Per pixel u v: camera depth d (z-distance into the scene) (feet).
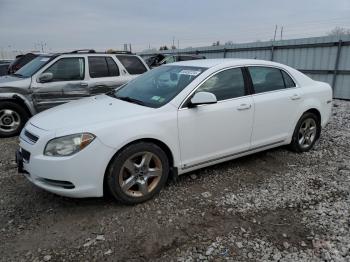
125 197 11.60
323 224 10.67
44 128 11.27
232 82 14.32
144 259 9.02
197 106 12.94
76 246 9.61
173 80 13.97
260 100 14.92
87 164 10.73
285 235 10.09
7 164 16.42
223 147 14.02
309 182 14.02
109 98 14.38
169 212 11.47
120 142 11.10
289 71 16.83
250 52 54.90
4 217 11.20
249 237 9.98
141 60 26.43
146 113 11.99
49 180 10.87
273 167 15.74
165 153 12.48
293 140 17.20
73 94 23.07
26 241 9.87
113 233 10.23
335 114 29.94
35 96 21.99
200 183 13.83
